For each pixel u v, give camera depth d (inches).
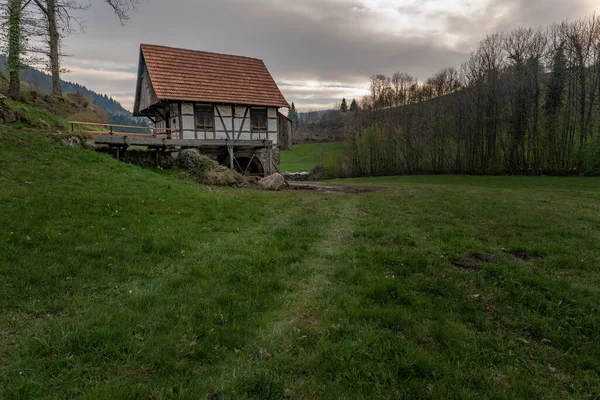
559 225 415.5
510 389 126.9
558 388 130.1
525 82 1566.2
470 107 1813.5
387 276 230.4
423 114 2166.6
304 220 419.8
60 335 144.5
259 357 142.2
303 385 125.9
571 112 1471.5
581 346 155.6
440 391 122.8
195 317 167.8
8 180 392.5
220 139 892.6
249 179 874.1
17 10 781.3
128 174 569.3
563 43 1497.3
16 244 233.6
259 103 1024.2
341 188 973.2
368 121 2519.7
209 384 122.3
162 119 1079.0
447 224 418.3
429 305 190.5
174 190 525.0
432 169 2042.3
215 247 281.7
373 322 168.2
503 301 198.4
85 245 249.0
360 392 121.7
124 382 119.5
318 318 177.3
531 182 1205.1
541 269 253.8
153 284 204.8
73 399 112.0
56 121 738.8
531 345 157.6
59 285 189.0
